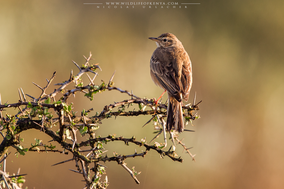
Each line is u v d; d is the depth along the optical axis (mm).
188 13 16906
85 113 4879
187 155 13039
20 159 10578
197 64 16375
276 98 16047
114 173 11797
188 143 14195
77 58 14594
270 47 16719
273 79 16375
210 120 15352
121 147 12000
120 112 5043
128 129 12375
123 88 14578
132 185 11812
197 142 14516
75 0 15273
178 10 16781
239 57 16703
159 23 16453
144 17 16281
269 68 16562
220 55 16672
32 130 10914
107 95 13773
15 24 13953
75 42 14766
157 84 8391
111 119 12438
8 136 4539
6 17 13703
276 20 16781
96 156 4898
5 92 12516
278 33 16734
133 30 16016
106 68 14820
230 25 17000
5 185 4293
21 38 13820
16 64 13203
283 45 16594
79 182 11070
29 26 14164
